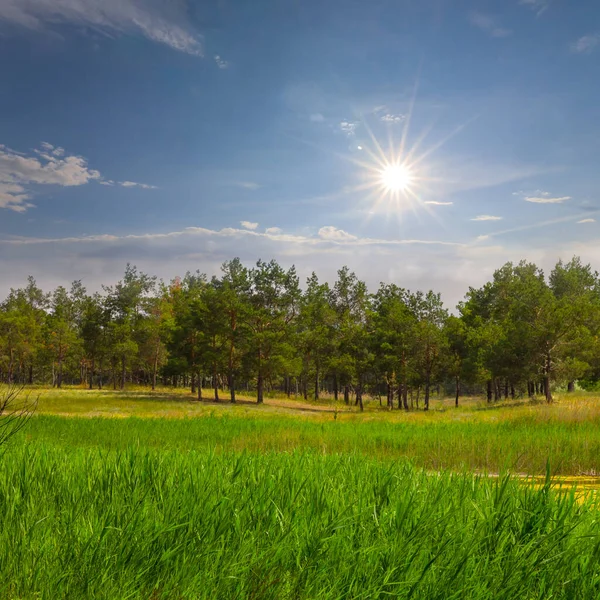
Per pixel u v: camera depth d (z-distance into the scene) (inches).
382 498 129.2
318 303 2807.6
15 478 143.6
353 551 93.7
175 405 1674.5
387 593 79.3
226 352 2055.9
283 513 113.1
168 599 80.5
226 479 143.7
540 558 89.8
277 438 540.7
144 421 708.7
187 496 121.9
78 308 3415.4
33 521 107.7
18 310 3179.1
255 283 2165.4
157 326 2733.8
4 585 82.7
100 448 210.8
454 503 121.1
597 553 94.0
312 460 190.9
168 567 87.7
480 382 2158.0
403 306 2546.8
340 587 84.4
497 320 2481.5
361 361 2214.6
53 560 90.0
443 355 2249.0
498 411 1173.7
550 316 1640.0
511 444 420.2
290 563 92.6
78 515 112.8
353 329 2305.6
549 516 109.3
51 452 204.5
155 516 108.0
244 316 2058.3
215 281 2228.1
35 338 2950.3
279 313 2118.6
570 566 91.3
